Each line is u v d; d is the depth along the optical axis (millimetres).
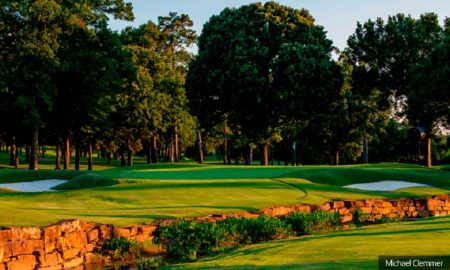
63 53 40000
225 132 77875
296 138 69125
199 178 29594
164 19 68938
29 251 11828
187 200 20141
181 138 79125
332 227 19375
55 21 39562
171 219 16047
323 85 46844
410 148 82000
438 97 44188
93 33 41219
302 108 46594
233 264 10453
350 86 54656
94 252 13547
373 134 62281
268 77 46188
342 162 90688
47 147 103500
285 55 45750
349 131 61219
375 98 56656
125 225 14789
